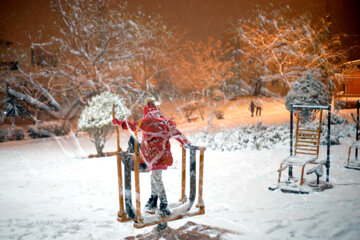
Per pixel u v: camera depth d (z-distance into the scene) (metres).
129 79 28.77
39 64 29.64
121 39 27.94
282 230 4.23
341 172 7.39
